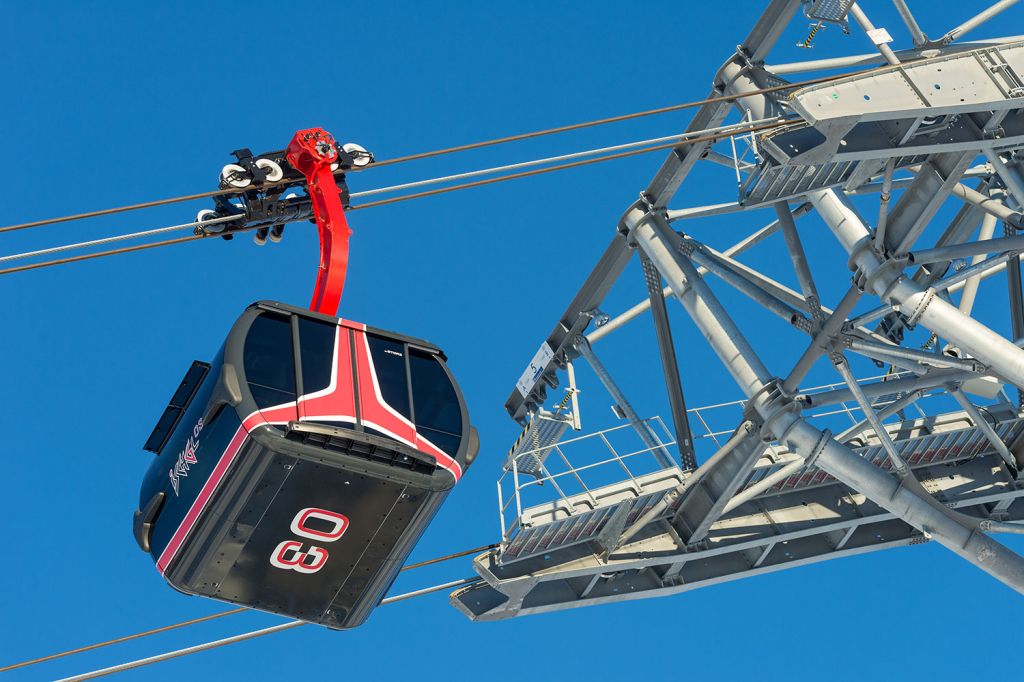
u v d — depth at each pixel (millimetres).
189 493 34906
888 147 43969
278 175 37719
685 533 53406
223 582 35688
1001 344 45625
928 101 42750
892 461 48969
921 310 46156
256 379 33844
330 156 37844
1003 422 53719
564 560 51750
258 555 35031
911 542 56625
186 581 35594
